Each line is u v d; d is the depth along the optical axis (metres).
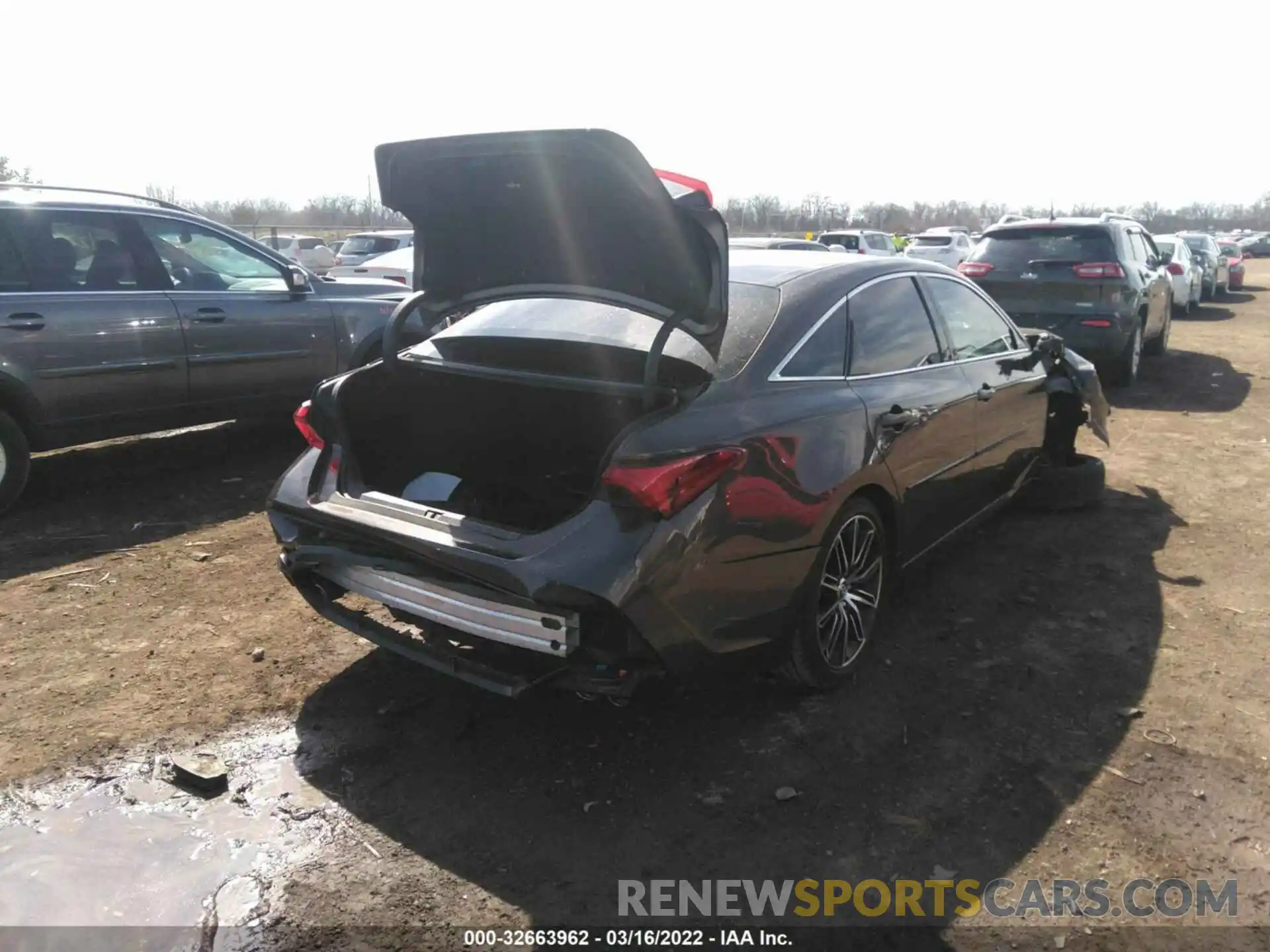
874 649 3.94
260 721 3.38
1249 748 3.25
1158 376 10.54
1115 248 9.04
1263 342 13.41
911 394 3.87
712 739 3.28
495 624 2.83
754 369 3.24
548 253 3.25
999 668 3.78
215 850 2.72
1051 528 5.42
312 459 3.48
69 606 4.24
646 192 2.75
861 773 3.09
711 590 2.91
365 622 3.29
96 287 5.58
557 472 3.78
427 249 3.53
